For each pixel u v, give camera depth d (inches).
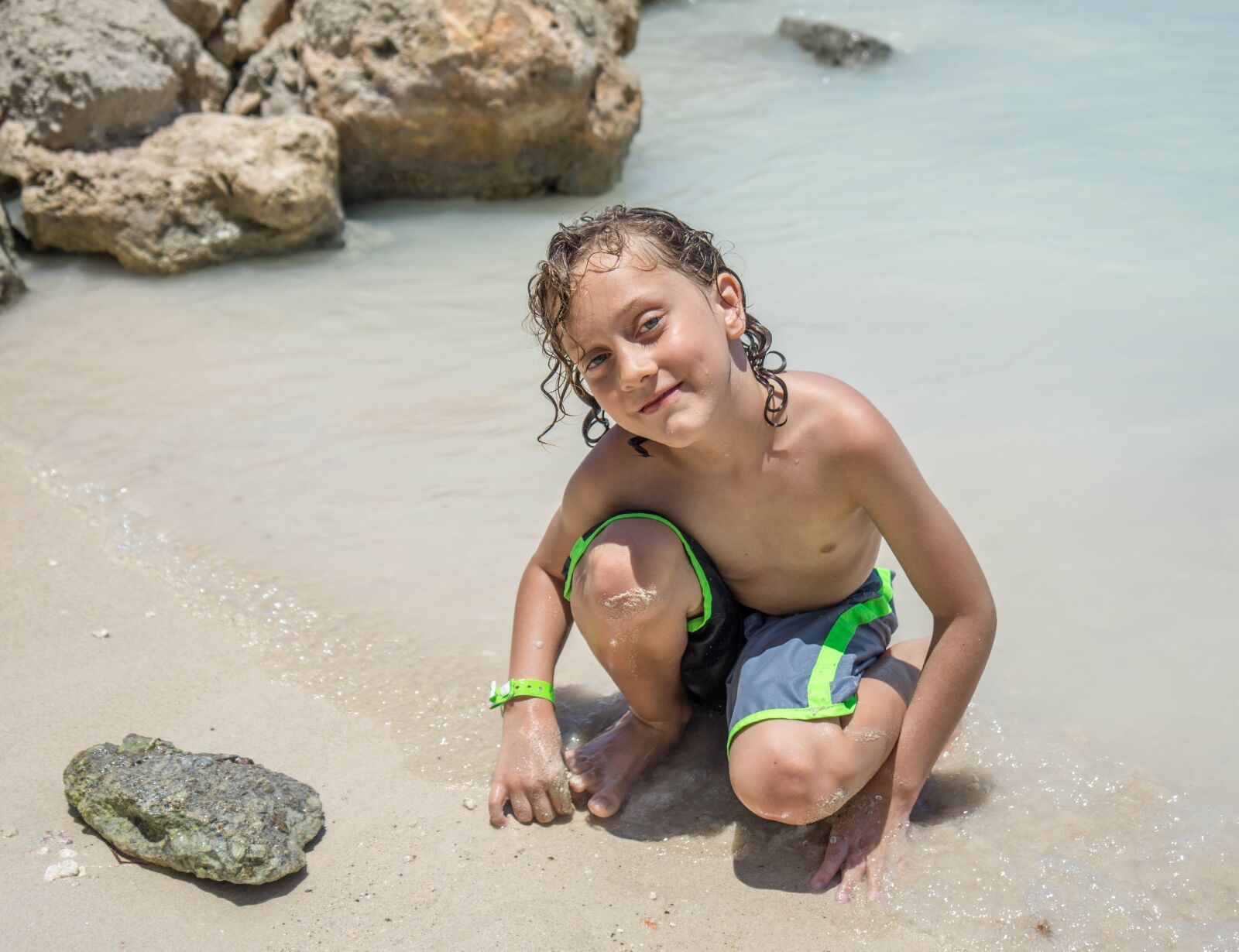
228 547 142.2
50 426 169.0
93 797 99.3
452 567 137.7
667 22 367.6
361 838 100.6
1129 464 147.3
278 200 218.1
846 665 101.4
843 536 103.3
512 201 253.3
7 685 118.7
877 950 88.9
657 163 264.8
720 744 112.0
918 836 99.1
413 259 225.0
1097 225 213.3
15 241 227.0
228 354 188.7
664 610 100.2
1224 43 312.8
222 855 93.7
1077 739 109.1
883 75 312.2
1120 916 90.4
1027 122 268.7
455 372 180.7
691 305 93.4
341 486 153.6
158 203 217.5
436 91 239.6
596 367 93.7
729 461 99.8
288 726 114.0
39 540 143.9
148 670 121.5
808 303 191.9
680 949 89.3
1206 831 97.8
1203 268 194.7
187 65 238.4
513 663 110.5
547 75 239.0
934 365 171.9
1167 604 125.1
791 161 257.9
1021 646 121.0
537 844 100.3
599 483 105.8
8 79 222.7
